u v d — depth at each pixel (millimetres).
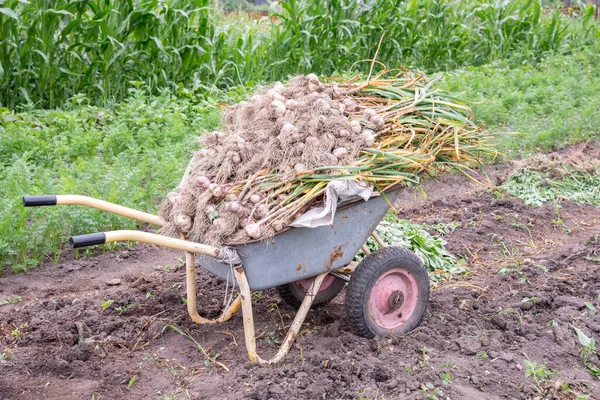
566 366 4504
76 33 10305
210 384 4145
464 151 4945
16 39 9625
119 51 10242
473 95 11211
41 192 6266
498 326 5035
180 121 8961
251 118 4457
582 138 10531
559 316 5129
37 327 4855
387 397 3967
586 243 6914
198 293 5457
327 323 5023
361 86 4879
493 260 6543
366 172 4215
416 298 4781
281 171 4191
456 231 7180
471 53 16391
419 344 4582
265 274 4105
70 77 10367
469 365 4391
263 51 12484
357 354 4430
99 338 4699
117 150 8352
